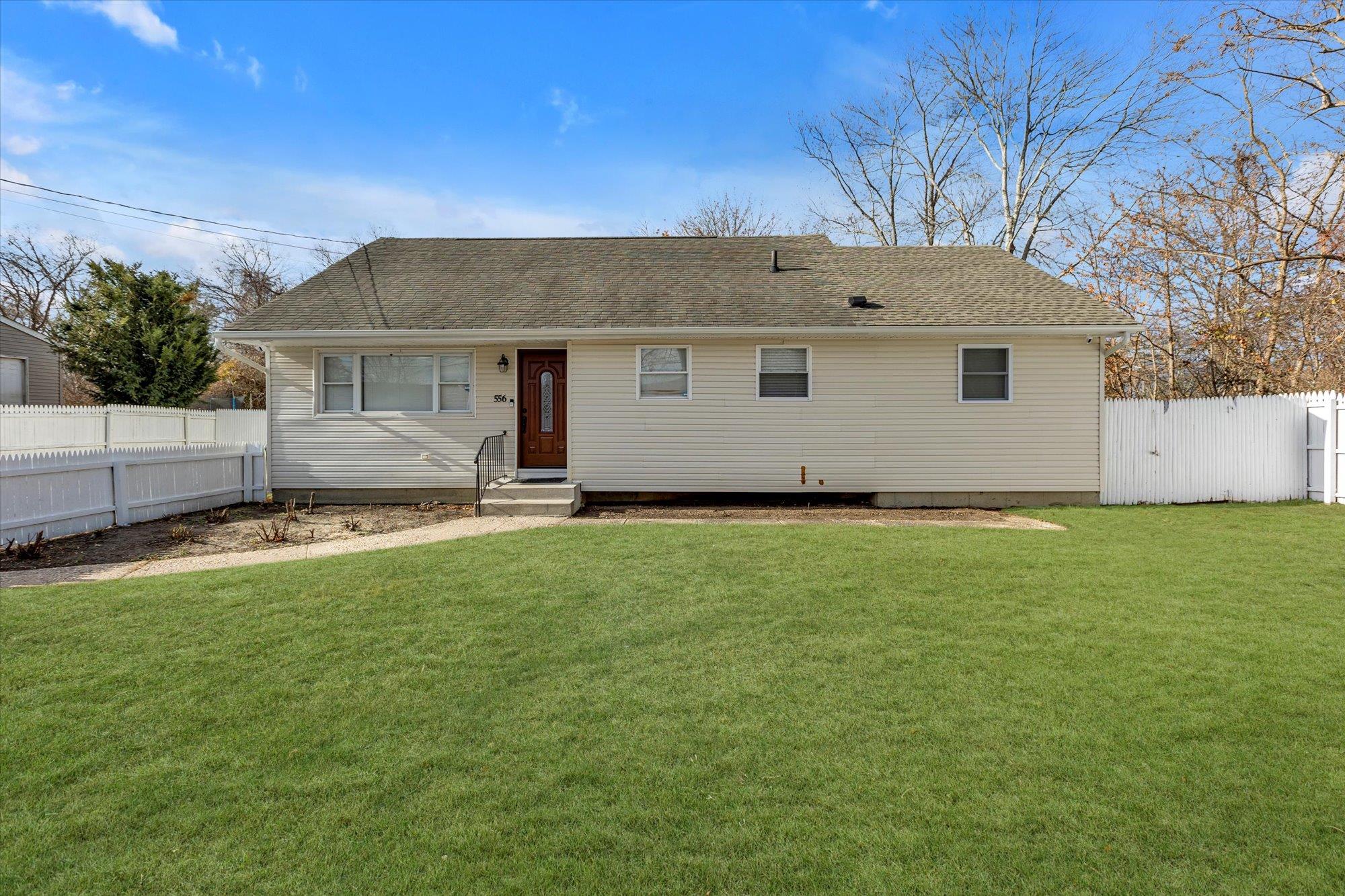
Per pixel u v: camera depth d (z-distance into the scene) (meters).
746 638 4.85
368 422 12.66
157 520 10.53
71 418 14.01
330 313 12.35
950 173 26.97
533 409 12.84
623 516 10.88
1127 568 6.79
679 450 12.14
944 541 8.20
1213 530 9.08
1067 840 2.58
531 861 2.49
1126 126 21.47
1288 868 2.41
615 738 3.41
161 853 2.54
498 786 2.98
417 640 4.85
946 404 11.95
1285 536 8.55
